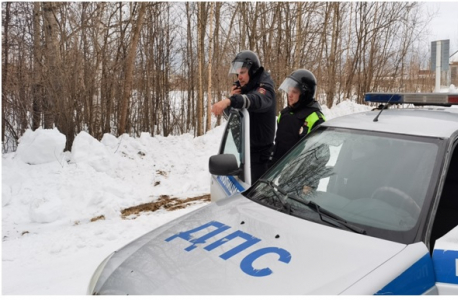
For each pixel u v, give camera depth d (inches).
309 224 96.4
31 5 445.1
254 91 163.2
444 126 110.1
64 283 164.9
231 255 88.0
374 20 766.5
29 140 324.2
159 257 93.7
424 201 93.9
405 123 116.3
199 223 106.5
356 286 74.9
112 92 483.5
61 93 393.1
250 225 99.3
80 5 450.6
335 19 720.3
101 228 223.9
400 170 103.3
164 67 674.2
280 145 167.5
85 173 301.0
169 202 281.3
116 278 91.7
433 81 874.8
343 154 116.2
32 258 191.6
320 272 79.2
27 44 430.0
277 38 621.9
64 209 257.4
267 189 116.2
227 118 173.6
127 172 345.1
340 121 130.1
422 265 80.9
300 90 161.6
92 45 462.9
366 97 141.3
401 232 89.8
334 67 703.7
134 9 507.5
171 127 696.4
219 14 674.2
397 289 76.2
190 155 386.3
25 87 417.4
